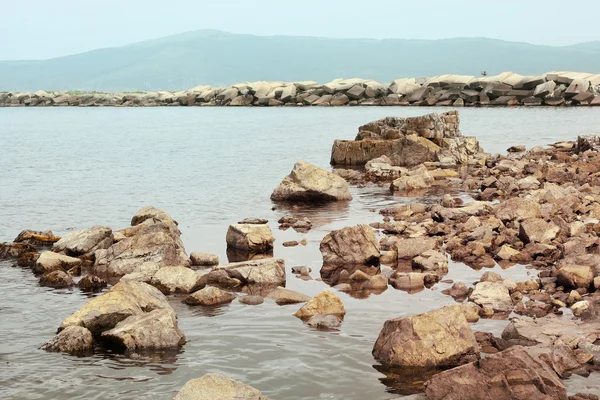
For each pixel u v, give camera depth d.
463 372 9.95
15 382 10.88
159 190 30.72
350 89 112.69
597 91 96.94
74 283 16.34
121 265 17.34
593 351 11.22
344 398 10.22
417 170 32.34
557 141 48.94
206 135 61.84
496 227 20.17
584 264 15.71
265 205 26.42
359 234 17.97
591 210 21.44
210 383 9.81
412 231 20.47
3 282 16.48
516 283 15.09
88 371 11.27
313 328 13.08
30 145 55.09
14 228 23.08
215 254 18.98
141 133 66.44
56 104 142.88
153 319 12.58
